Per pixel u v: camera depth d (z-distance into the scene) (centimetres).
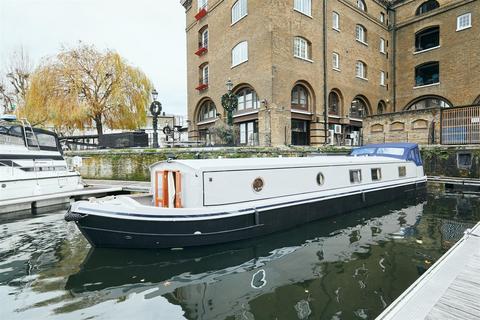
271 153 1380
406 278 446
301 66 1934
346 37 2317
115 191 1255
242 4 1969
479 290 303
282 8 1816
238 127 2033
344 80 2289
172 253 556
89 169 1644
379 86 2686
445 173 1403
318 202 761
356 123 2459
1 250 595
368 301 383
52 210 986
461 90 2316
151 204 681
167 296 410
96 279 466
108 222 538
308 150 1495
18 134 1089
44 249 599
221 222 582
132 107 2080
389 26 2798
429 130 1554
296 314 356
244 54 1955
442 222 763
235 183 623
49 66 1895
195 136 2577
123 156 1520
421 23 2586
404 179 1069
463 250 421
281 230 679
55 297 409
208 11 2300
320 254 556
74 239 662
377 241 621
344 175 857
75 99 1877
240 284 443
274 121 1747
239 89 2042
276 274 474
